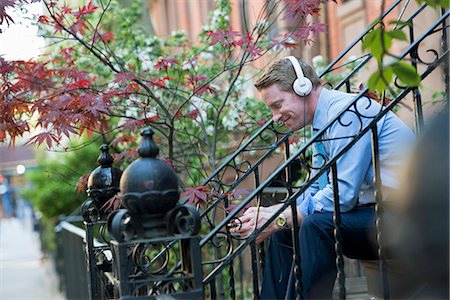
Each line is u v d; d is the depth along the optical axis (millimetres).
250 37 5824
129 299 3434
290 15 5660
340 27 10570
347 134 4121
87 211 4930
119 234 3432
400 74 2969
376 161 3787
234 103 6973
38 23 5809
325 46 10086
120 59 6746
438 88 7090
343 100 4285
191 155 6957
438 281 2457
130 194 3422
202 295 3494
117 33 7590
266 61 7570
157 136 7059
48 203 14742
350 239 4055
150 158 3480
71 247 10570
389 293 3854
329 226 3975
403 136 4086
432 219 2383
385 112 3791
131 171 3449
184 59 7141
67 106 5215
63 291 12570
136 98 6363
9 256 21562
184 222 3512
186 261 3617
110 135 7445
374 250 4059
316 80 4402
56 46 7207
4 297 13766
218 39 5746
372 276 4457
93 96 5277
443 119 2439
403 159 2514
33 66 5617
